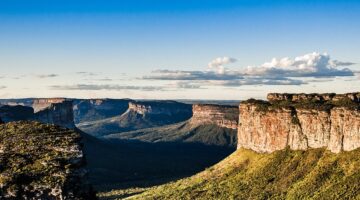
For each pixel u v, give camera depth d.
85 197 59.97
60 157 60.75
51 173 58.69
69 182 58.72
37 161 60.03
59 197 57.59
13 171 58.31
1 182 56.84
